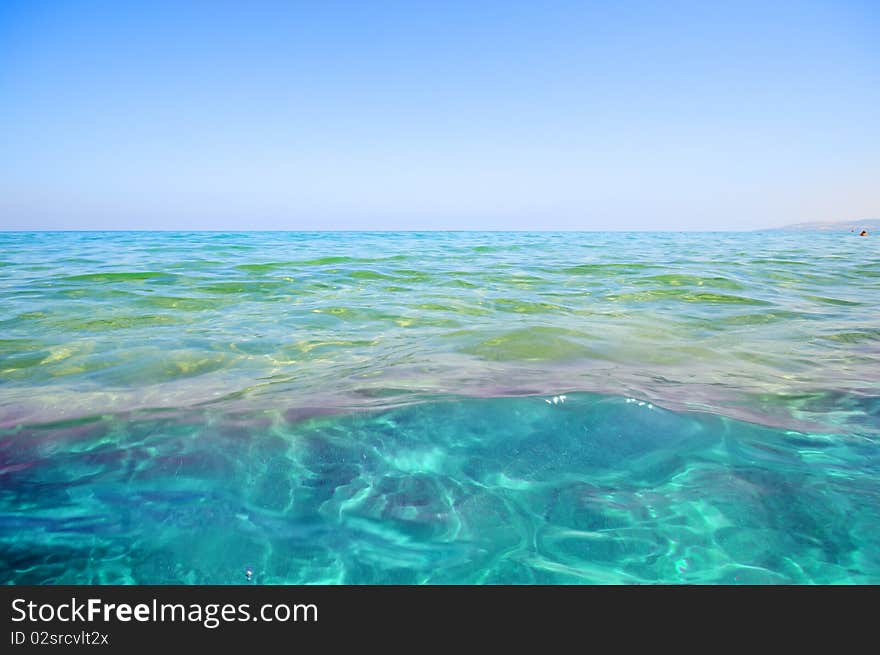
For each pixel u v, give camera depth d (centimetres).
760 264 1087
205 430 259
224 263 1048
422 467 229
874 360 373
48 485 214
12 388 317
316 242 2064
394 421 267
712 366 358
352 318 527
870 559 173
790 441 245
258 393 307
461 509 203
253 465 230
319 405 286
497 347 410
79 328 474
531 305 605
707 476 219
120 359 378
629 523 193
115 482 216
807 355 388
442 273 928
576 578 169
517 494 211
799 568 170
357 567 175
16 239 2142
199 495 210
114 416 275
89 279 777
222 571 173
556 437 251
